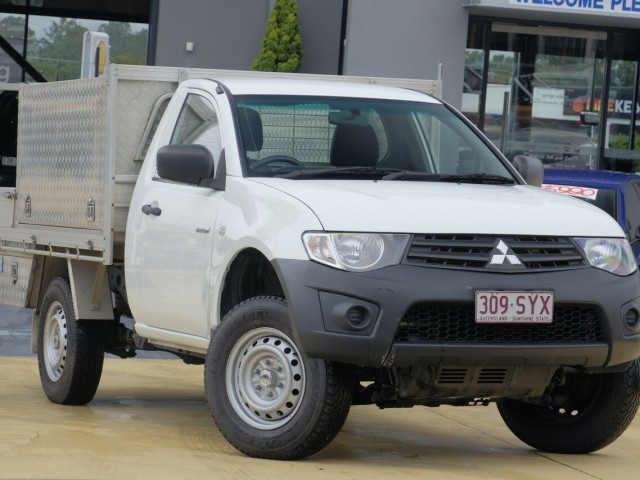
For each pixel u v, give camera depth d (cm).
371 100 1130
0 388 1385
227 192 1018
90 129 1230
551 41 2794
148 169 1146
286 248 917
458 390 937
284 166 1040
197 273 1037
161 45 2662
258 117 1066
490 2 2559
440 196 966
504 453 1058
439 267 903
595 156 2850
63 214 1288
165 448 998
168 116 1152
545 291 916
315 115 1085
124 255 1197
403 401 960
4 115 2858
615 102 2852
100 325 1272
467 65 2755
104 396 1366
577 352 932
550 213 966
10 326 1909
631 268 976
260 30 2692
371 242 902
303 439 923
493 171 1120
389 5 2577
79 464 905
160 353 1753
